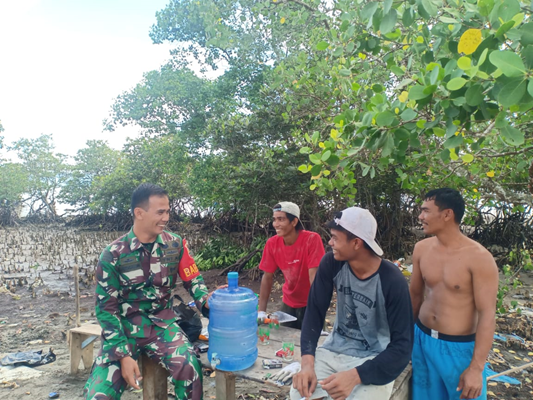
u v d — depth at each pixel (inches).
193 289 115.2
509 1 71.7
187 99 384.2
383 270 86.5
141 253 106.7
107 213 855.7
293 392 86.5
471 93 74.6
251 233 405.7
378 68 212.4
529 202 161.9
